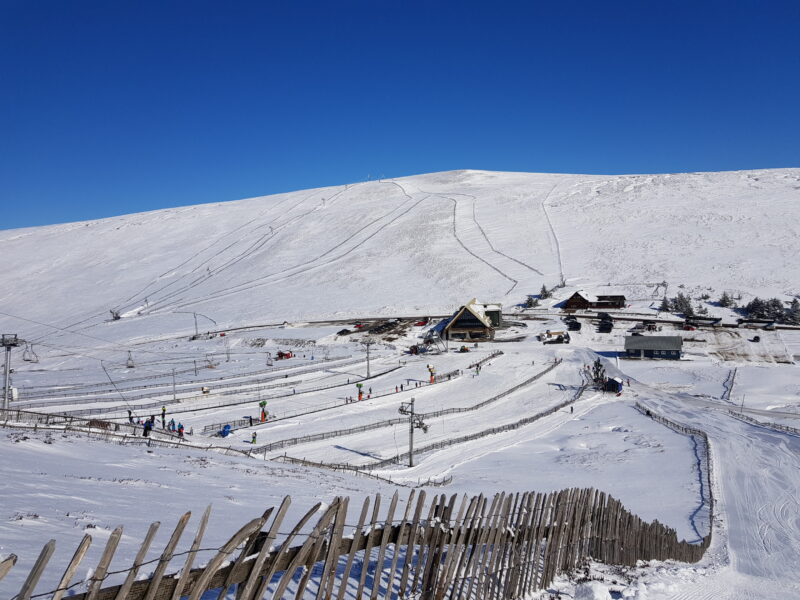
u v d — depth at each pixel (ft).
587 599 32.17
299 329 338.54
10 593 18.31
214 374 238.48
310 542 19.12
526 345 285.23
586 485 103.50
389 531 22.66
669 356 257.55
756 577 53.88
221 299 420.77
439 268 433.07
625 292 367.45
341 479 82.38
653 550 50.72
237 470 69.00
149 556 25.80
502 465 120.88
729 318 312.29
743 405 187.73
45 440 64.44
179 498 43.24
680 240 444.96
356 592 23.86
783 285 352.49
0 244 644.69
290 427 152.76
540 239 476.95
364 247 498.69
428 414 168.14
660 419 165.17
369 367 233.76
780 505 90.63
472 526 27.37
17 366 295.48
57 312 440.04
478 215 549.95
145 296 451.94
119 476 50.52
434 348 281.33
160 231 629.92
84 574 21.88
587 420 168.86
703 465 117.39
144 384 219.00
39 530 27.45
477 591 28.09
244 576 17.63
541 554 35.32
